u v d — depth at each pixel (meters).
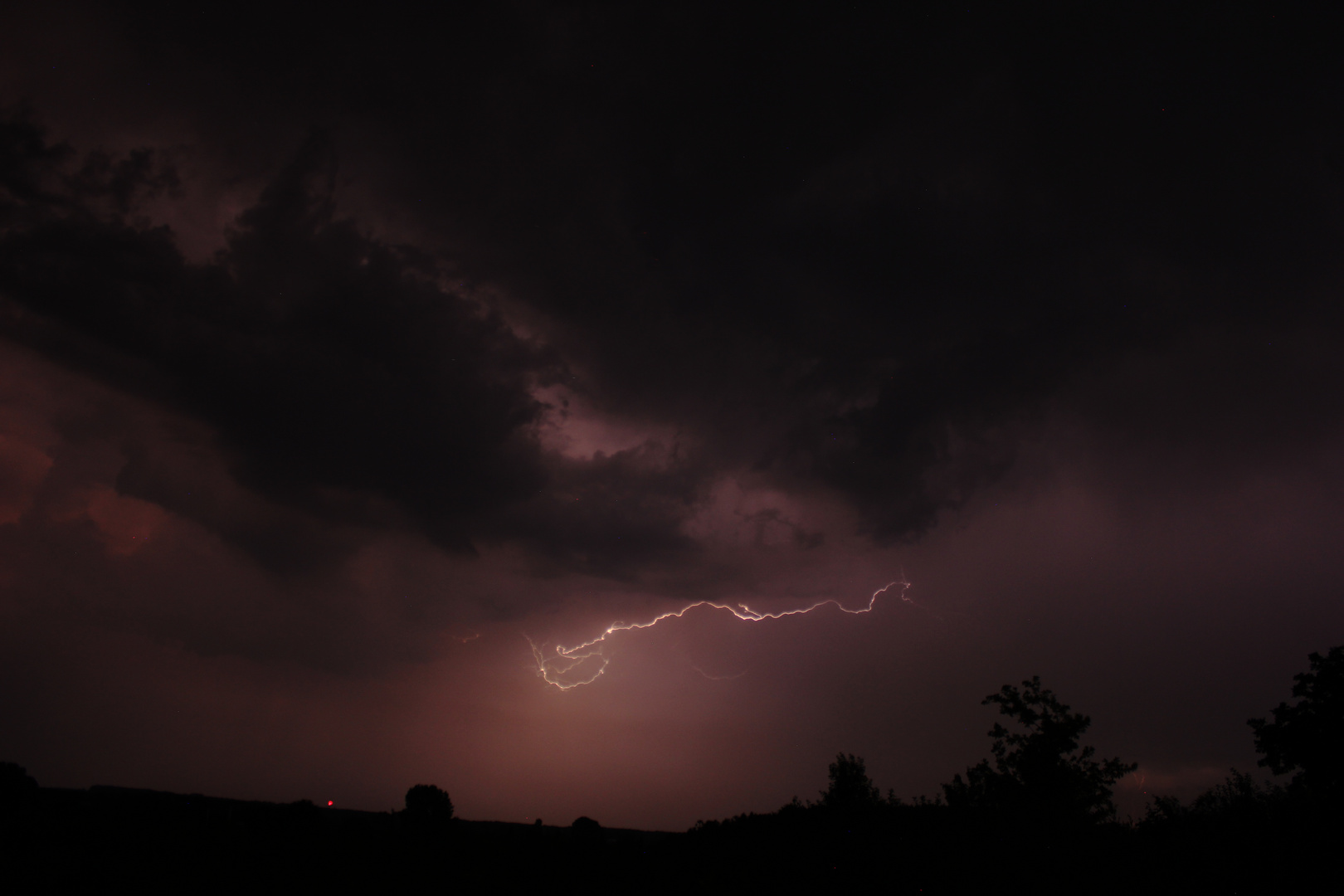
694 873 16.97
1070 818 11.81
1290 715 13.07
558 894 15.10
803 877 14.30
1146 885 10.41
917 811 16.80
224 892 13.76
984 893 11.21
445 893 15.09
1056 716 12.76
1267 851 10.80
